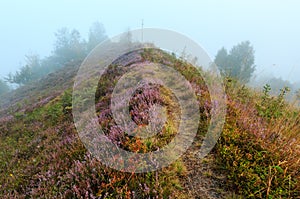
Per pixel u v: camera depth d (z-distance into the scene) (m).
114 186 3.03
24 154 6.34
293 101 5.22
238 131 3.89
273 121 4.42
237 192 2.92
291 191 2.72
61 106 8.79
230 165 3.29
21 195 3.95
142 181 3.05
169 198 2.77
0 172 5.71
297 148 3.51
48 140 6.29
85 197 2.91
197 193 2.94
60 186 3.56
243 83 7.04
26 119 10.12
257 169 3.08
